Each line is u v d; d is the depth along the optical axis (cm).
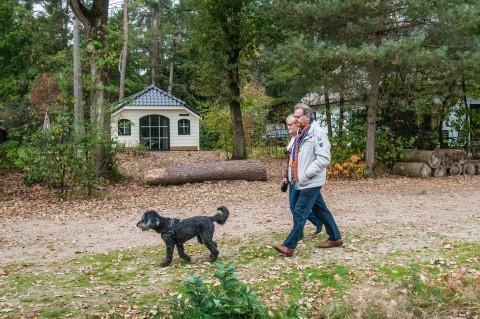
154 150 3316
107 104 1505
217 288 499
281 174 1811
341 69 1622
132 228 908
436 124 2228
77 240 821
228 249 721
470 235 796
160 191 1395
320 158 645
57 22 4122
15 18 3850
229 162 1599
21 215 1062
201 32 2067
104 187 1464
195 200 1230
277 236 802
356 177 1666
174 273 605
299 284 557
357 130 1866
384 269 608
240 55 2075
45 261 690
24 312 488
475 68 1527
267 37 2009
